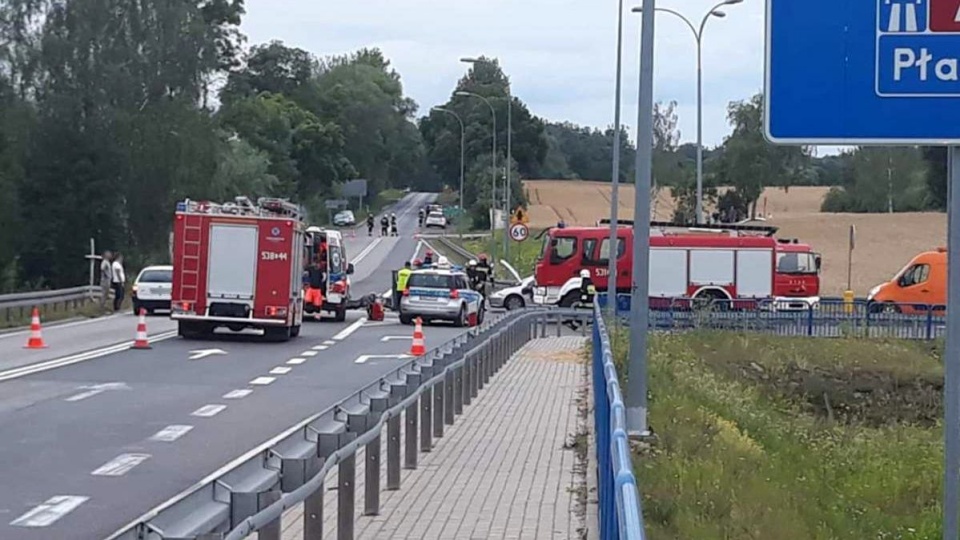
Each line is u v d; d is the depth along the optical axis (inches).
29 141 4382.4
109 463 845.2
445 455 919.0
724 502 770.8
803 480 1087.6
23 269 4439.0
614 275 1972.2
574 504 726.5
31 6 4441.4
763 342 2292.1
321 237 2684.5
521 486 787.4
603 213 6545.3
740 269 2869.1
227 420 1074.1
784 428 1551.4
